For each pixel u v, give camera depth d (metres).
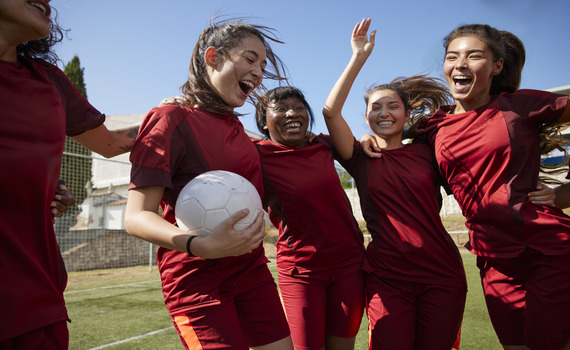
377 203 2.45
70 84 1.66
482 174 2.16
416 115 3.09
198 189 1.48
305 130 2.79
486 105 2.22
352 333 2.46
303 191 2.44
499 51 2.19
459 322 2.27
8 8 1.17
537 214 2.02
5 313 1.14
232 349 1.60
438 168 2.47
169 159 1.58
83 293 6.95
